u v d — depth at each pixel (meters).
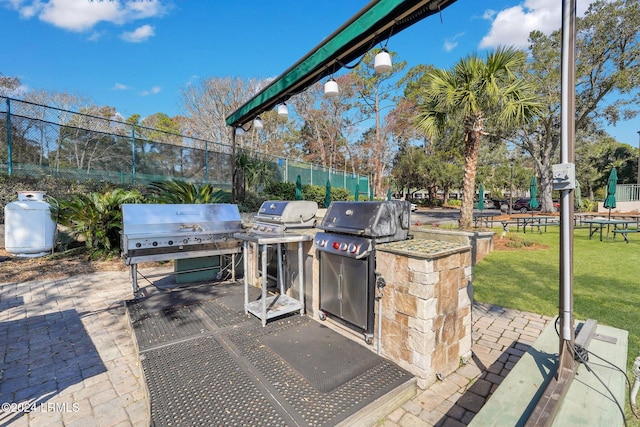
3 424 1.83
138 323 2.92
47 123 7.26
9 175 6.63
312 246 3.10
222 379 2.00
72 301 3.94
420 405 1.98
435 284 2.11
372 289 2.43
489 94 6.22
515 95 6.55
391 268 2.28
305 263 3.25
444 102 6.68
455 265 2.31
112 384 2.22
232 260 4.59
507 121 6.50
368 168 25.38
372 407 1.78
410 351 2.16
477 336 2.96
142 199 6.70
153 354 2.33
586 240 8.12
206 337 2.62
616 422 1.17
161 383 1.96
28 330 3.11
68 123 10.10
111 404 2.01
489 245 6.10
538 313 3.50
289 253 3.56
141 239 3.65
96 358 2.58
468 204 7.14
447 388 2.15
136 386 2.20
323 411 1.70
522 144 16.72
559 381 1.39
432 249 2.22
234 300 3.54
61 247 6.68
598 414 1.22
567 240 1.42
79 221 6.16
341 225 2.70
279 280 3.66
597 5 12.61
